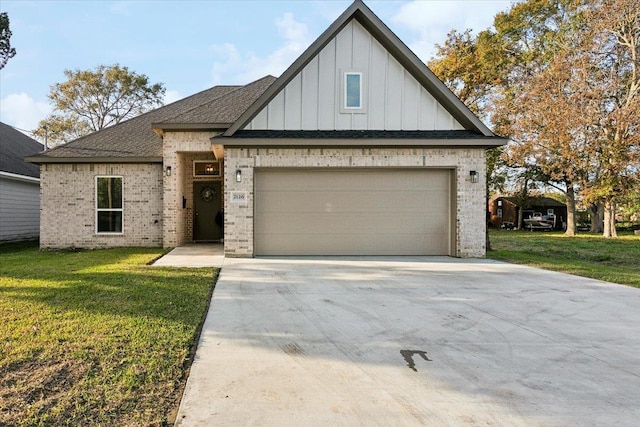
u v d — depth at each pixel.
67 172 12.05
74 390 2.85
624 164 20.31
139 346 3.66
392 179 10.22
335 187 10.17
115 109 32.56
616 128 20.50
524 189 33.72
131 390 2.87
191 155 13.39
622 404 2.83
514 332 4.34
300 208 10.15
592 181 22.34
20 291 5.73
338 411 2.65
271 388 2.96
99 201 12.12
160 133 11.86
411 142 9.59
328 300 5.59
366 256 10.13
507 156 22.77
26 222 15.98
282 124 10.06
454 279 7.25
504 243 18.48
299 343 3.91
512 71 24.61
